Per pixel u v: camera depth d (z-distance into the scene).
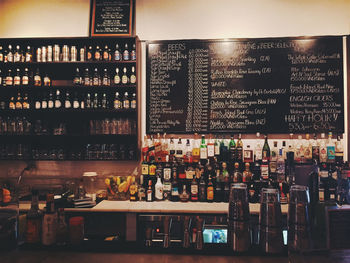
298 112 3.59
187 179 3.49
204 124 3.68
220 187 3.38
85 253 1.37
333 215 1.41
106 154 3.54
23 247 1.42
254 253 1.33
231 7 3.80
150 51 3.74
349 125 3.58
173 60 3.72
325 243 1.34
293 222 1.29
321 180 3.24
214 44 3.70
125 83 3.56
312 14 3.71
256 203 3.28
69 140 3.81
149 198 3.38
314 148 3.43
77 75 3.56
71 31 3.92
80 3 3.92
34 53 3.75
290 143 3.67
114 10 3.82
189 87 3.71
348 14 3.68
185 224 1.67
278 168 3.46
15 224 1.41
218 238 2.92
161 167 3.55
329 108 3.56
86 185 3.79
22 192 3.64
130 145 3.56
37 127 3.60
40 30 3.94
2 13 3.99
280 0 3.75
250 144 3.71
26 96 3.62
